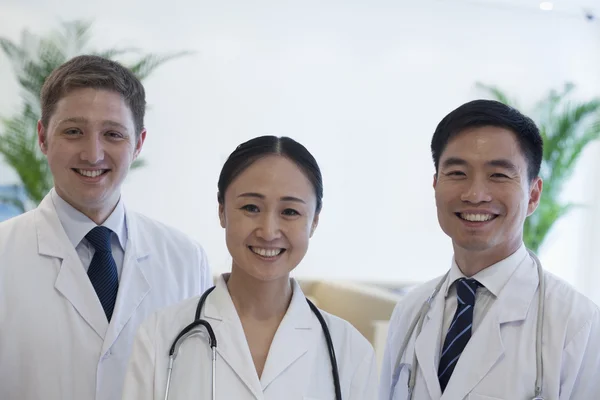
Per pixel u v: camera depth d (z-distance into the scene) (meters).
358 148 5.69
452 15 5.86
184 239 1.70
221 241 5.43
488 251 1.35
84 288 1.43
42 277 1.43
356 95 5.67
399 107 5.77
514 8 5.97
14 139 4.69
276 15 5.47
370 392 1.17
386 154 5.76
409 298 1.57
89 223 1.47
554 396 1.22
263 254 1.11
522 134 1.28
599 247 6.25
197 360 1.11
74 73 1.35
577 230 6.23
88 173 1.38
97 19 5.05
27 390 1.37
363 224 5.72
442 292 1.44
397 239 5.82
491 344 1.29
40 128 1.44
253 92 5.44
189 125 5.30
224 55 5.36
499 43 5.97
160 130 5.24
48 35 4.93
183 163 5.31
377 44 5.70
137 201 5.21
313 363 1.15
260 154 1.11
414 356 1.40
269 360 1.12
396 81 5.75
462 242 1.30
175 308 1.20
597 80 6.23
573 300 1.29
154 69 5.19
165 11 5.21
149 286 1.53
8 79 4.83
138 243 1.58
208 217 5.39
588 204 6.23
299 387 1.12
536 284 1.34
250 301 1.17
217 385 1.09
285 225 1.11
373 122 5.71
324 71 5.59
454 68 5.89
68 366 1.38
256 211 1.11
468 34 5.90
